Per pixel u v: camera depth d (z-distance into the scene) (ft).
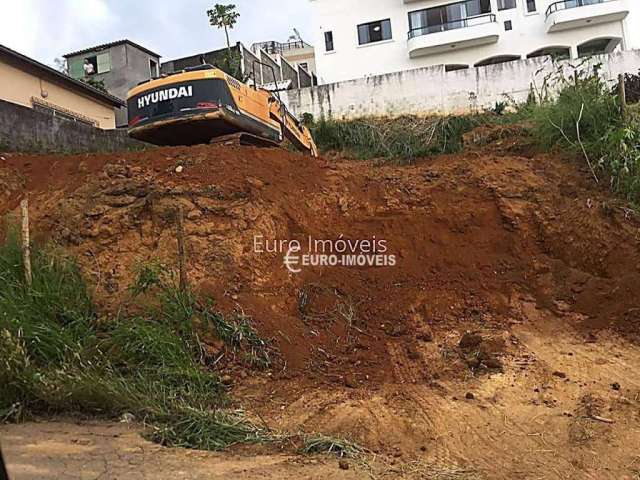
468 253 31.07
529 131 41.37
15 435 16.07
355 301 27.89
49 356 19.29
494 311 27.40
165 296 22.86
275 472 14.17
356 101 71.61
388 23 98.89
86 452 15.02
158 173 31.24
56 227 29.68
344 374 22.07
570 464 15.40
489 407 19.12
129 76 98.12
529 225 31.81
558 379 20.97
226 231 27.99
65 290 22.86
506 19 95.76
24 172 35.04
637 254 27.84
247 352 22.33
